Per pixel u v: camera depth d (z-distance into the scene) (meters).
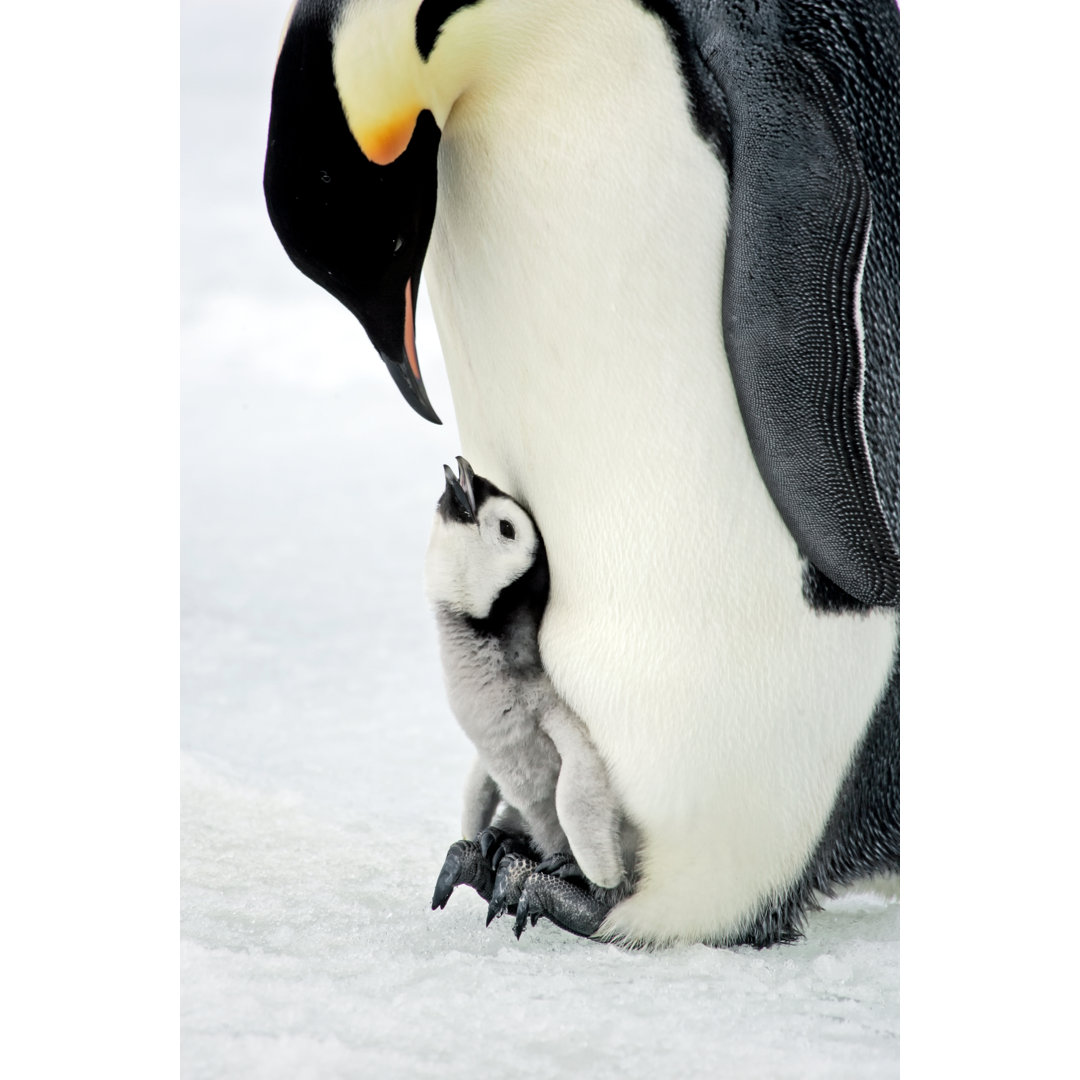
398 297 8.47
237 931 9.11
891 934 9.13
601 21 7.90
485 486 8.70
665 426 8.20
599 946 8.82
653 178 7.96
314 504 19.92
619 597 8.47
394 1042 7.90
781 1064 7.77
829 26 8.18
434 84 8.05
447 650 8.87
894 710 8.98
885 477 8.69
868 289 8.48
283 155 8.01
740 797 8.55
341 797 11.47
